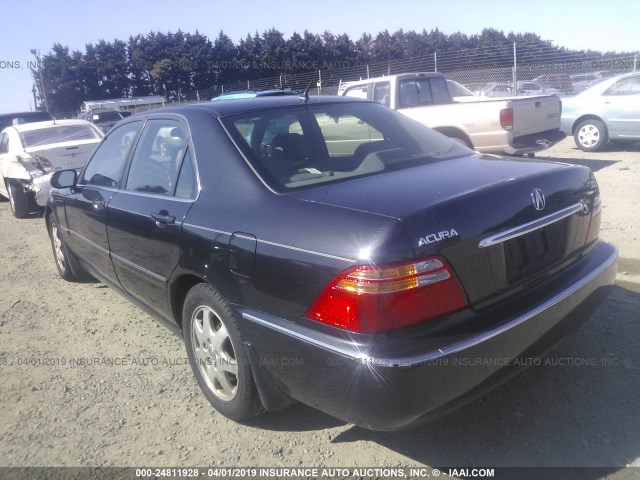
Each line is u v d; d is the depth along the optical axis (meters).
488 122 8.61
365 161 3.23
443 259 2.37
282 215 2.66
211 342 3.12
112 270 4.22
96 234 4.31
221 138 3.18
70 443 3.06
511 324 2.48
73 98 42.56
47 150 8.66
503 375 2.54
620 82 11.20
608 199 7.37
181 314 3.50
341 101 3.82
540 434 2.86
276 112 3.45
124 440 3.06
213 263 2.91
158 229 3.34
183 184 3.32
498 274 2.57
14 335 4.54
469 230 2.46
